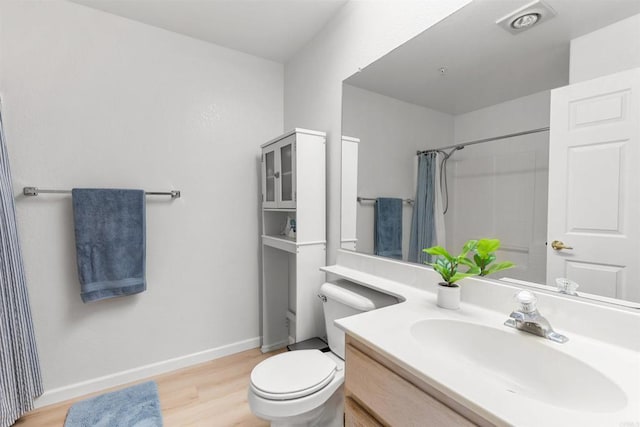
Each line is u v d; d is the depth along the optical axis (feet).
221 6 5.66
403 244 4.56
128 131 6.10
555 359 2.43
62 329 5.58
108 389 5.90
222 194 7.20
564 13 2.82
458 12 3.71
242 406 5.39
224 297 7.28
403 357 2.35
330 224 6.19
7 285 4.69
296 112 7.38
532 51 3.06
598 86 2.60
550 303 2.88
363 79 5.23
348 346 3.03
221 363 6.93
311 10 5.80
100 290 5.65
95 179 5.82
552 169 2.93
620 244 2.50
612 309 2.50
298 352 4.66
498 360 2.76
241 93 7.38
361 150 5.33
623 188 2.47
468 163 3.71
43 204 5.41
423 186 4.25
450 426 2.05
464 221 3.76
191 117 6.76
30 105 5.26
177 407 5.35
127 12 5.83
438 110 4.03
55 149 5.48
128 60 6.06
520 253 3.20
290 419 3.72
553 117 2.91
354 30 5.41
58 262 5.54
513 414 1.71
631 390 1.92
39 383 5.28
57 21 5.42
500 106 3.36
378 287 4.33
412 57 4.33
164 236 6.53
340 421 4.28
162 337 6.54
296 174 5.85
